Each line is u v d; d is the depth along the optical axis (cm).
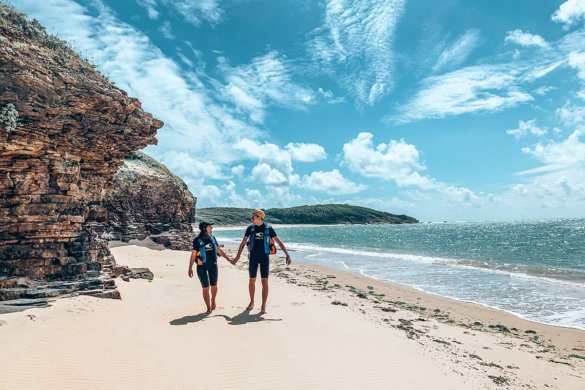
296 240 8619
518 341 1195
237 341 766
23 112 1005
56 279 1034
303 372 648
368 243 7275
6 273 977
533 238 7950
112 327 789
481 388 710
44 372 563
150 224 2948
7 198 1009
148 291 1219
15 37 1060
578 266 3288
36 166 1046
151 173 3058
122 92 1313
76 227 1111
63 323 774
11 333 691
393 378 668
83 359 621
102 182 1334
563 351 1121
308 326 920
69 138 1137
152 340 735
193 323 872
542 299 1875
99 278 1092
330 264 3456
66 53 1207
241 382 594
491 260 3834
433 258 4044
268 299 1245
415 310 1585
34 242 1027
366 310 1403
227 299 1198
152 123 1434
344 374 659
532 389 780
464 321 1441
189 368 624
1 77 983
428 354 867
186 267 2053
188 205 3322
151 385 557
